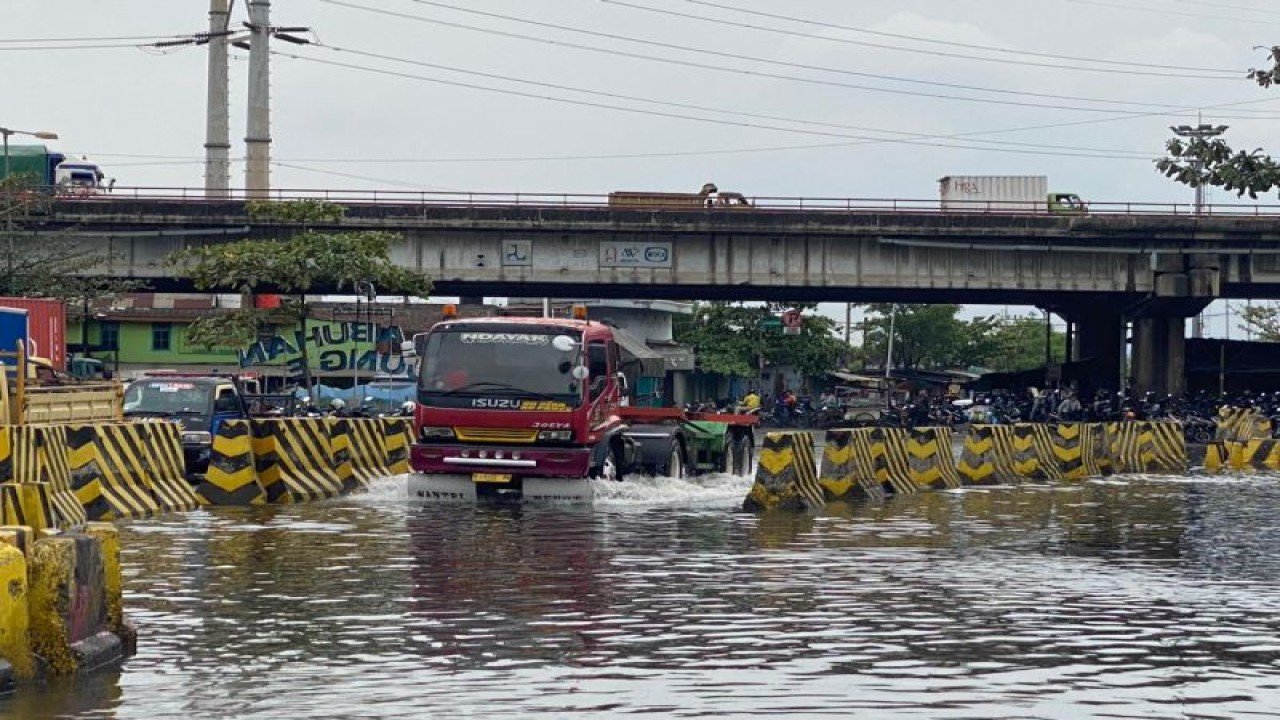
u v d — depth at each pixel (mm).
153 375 32188
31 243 61812
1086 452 38688
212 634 12750
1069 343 86250
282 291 57562
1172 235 69000
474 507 25125
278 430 26391
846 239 68250
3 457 20062
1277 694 10695
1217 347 83562
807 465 26531
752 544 19766
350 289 59406
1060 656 12039
